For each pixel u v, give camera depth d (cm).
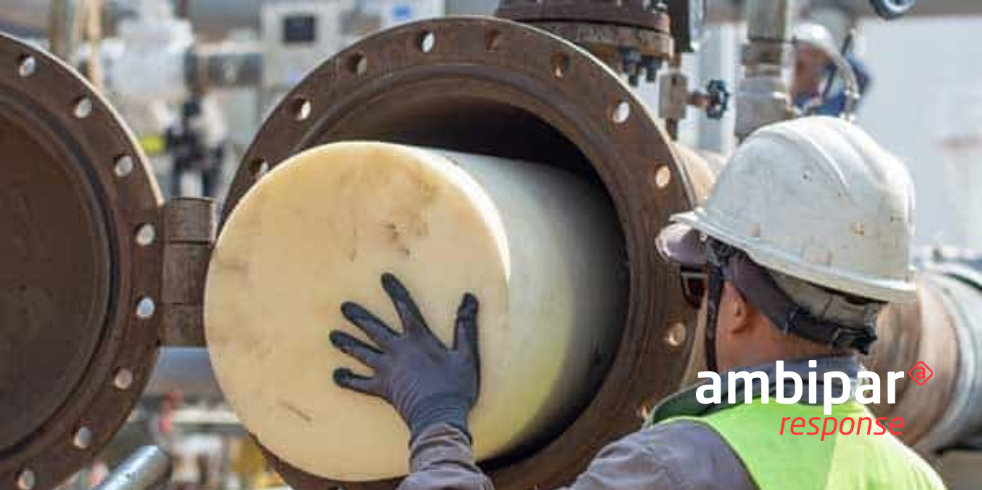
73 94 287
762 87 354
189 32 769
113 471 283
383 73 280
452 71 275
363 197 258
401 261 255
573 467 266
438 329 252
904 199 236
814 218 231
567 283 263
